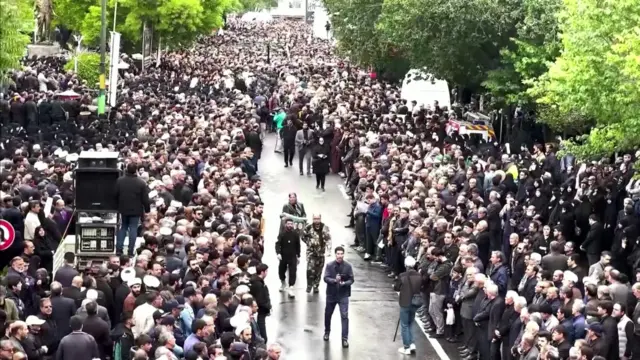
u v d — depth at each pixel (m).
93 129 31.97
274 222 30.52
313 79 57.56
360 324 21.69
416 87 45.31
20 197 21.30
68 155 26.66
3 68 19.39
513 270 21.42
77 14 60.19
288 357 19.42
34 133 31.59
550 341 15.63
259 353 14.48
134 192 20.42
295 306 22.75
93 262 19.69
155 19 58.66
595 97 23.34
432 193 24.95
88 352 14.59
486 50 38.66
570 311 16.72
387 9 41.34
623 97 22.17
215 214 22.00
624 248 22.81
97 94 40.97
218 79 53.25
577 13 23.45
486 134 37.12
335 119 38.47
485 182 27.92
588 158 27.70
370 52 50.06
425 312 21.47
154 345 14.77
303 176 37.47
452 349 20.09
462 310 19.25
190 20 60.09
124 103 38.22
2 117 33.91
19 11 18.67
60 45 66.25
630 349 16.42
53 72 48.38
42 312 15.74
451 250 21.36
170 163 27.53
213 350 13.78
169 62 62.91
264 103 46.91
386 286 24.53
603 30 23.00
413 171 28.39
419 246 22.39
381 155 32.00
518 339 16.86
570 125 31.98
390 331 21.28
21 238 19.12
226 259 18.73
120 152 28.42
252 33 117.06
